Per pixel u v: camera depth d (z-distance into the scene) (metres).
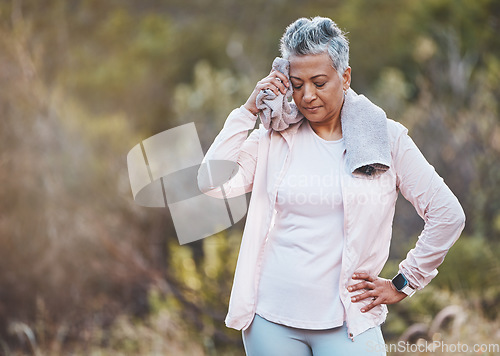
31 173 7.02
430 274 2.74
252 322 2.78
